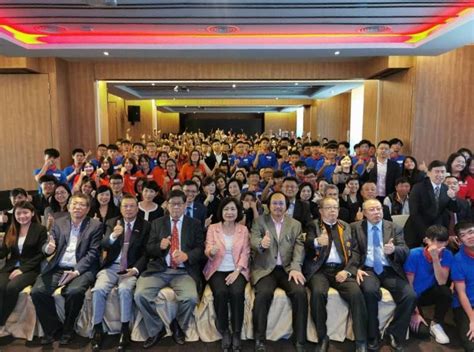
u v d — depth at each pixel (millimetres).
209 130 20422
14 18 4414
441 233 3055
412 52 5617
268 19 4465
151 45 5379
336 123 13055
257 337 2951
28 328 3078
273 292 3053
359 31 4980
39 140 6930
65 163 7227
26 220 3305
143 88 10547
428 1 3873
